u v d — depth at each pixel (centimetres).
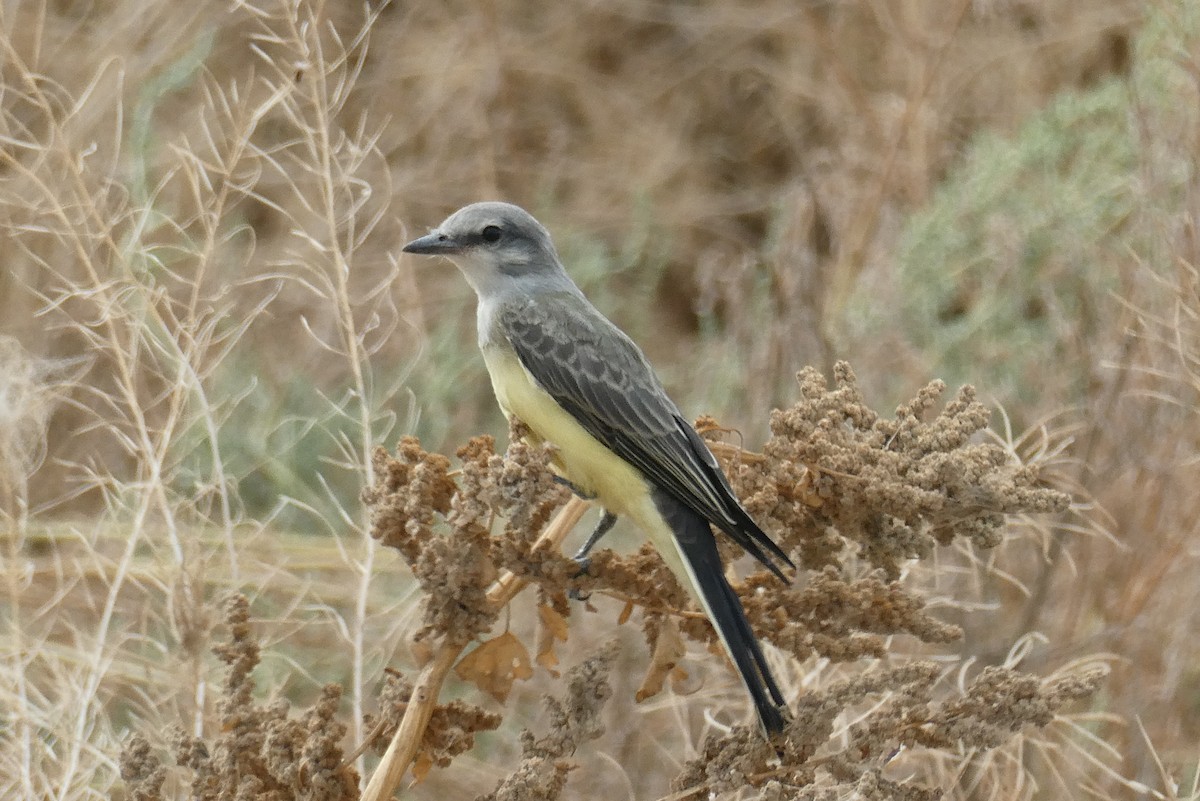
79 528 1212
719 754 689
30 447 1059
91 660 948
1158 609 1190
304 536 1298
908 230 1517
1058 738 1112
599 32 1920
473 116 1764
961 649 1190
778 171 1870
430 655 670
